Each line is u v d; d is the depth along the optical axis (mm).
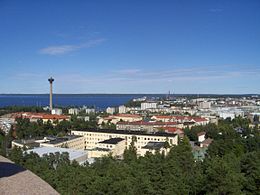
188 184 49781
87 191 45938
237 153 97000
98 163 72562
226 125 175875
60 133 163625
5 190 13508
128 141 140125
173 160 66312
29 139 144125
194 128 170125
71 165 69438
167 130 167125
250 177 50844
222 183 43562
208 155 99312
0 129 156750
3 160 19844
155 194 46438
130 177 51875
